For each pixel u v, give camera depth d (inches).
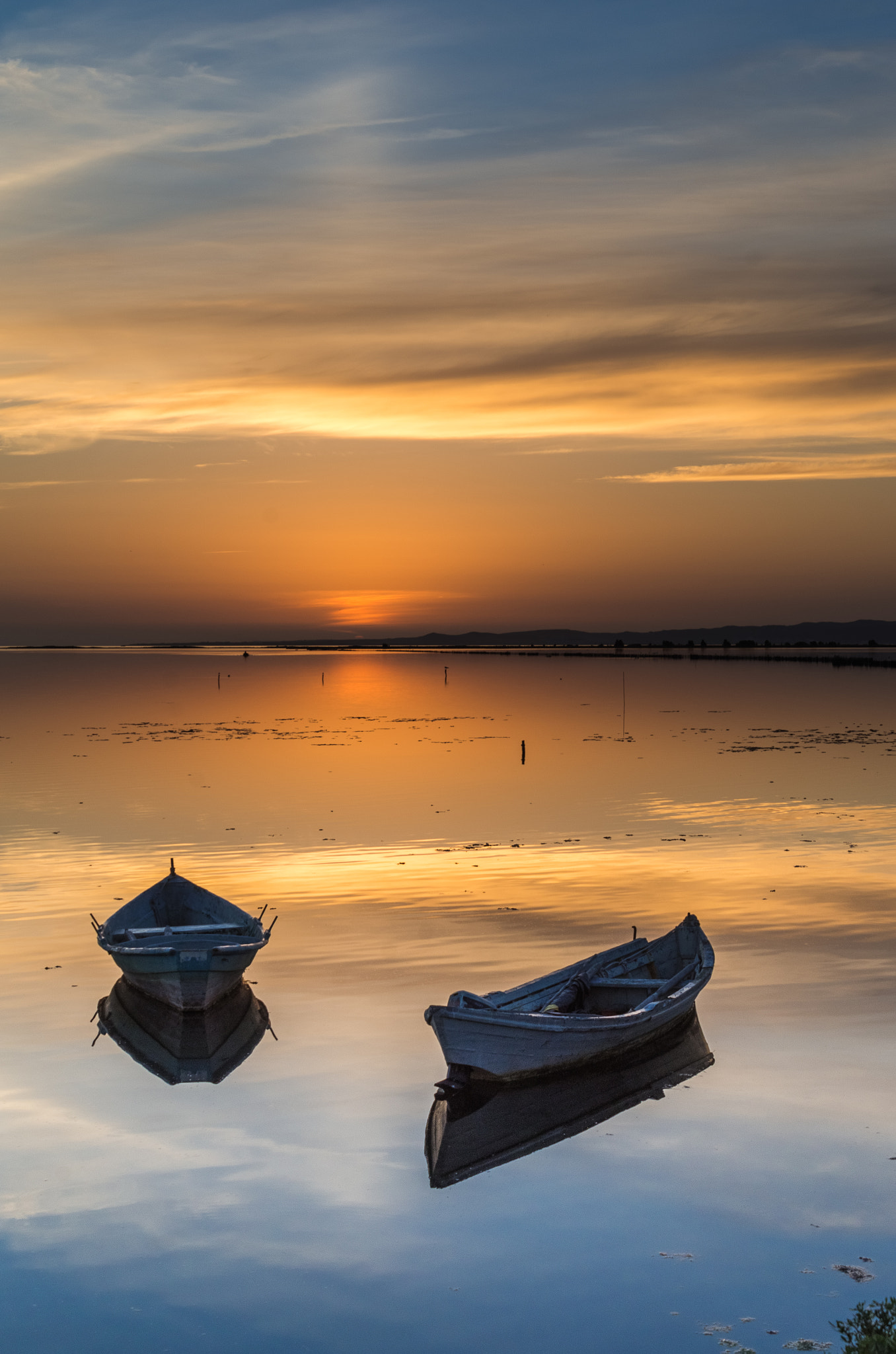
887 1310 398.3
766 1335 408.2
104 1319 424.8
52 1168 535.5
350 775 1882.4
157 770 1957.4
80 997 773.3
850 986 763.4
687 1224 480.4
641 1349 402.6
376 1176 526.6
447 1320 420.8
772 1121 570.3
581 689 4662.9
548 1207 496.4
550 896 1019.9
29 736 2647.6
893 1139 549.6
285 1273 452.1
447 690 4697.3
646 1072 638.5
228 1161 541.3
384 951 858.8
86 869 1153.4
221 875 1117.1
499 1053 619.8
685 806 1519.4
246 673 7042.3
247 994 770.8
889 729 2691.9
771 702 3698.3
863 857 1169.4
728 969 804.6
